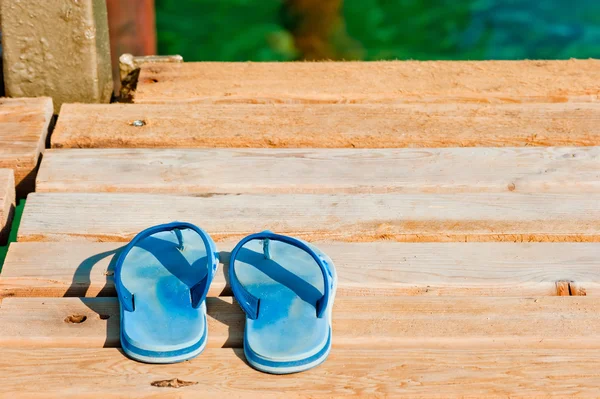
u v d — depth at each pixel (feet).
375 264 5.04
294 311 4.72
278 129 5.81
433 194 5.38
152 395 4.52
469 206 5.32
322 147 5.78
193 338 4.60
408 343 4.73
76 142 5.68
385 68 6.43
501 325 4.77
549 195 5.39
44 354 4.62
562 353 4.67
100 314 4.77
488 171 5.54
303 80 6.27
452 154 5.64
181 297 4.75
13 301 4.81
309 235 5.19
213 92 6.13
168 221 5.21
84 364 4.59
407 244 5.13
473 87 6.21
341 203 5.32
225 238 5.17
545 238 5.20
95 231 5.15
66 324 4.73
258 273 4.88
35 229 5.16
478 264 5.04
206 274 4.85
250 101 6.11
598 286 4.95
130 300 4.73
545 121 5.92
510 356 4.66
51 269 4.97
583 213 5.29
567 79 6.31
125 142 5.70
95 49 6.06
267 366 4.56
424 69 6.42
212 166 5.53
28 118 5.83
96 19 6.06
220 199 5.33
